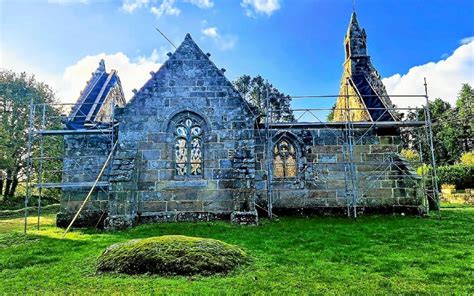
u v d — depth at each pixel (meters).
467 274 8.15
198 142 17.23
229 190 16.48
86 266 9.41
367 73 23.00
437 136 57.38
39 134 18.03
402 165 18.39
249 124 16.88
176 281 7.88
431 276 8.07
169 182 16.50
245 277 8.15
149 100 17.17
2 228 18.23
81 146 18.23
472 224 15.01
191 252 8.81
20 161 35.78
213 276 8.24
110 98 23.61
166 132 16.94
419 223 15.36
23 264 10.02
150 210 16.27
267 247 11.14
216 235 13.09
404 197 18.30
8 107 35.75
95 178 17.94
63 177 17.92
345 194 18.36
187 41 17.84
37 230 16.33
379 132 18.92
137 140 16.81
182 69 17.47
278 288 7.34
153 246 9.00
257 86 54.81
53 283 8.09
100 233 14.47
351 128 18.64
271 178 18.53
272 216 17.62
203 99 17.20
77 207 17.67
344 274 8.34
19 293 7.43
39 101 36.41
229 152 16.75
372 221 16.16
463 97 59.94
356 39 23.50
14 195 36.72
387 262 9.32
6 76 36.28
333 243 11.69
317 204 18.30
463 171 32.59
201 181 16.55
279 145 19.08
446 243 11.48
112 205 15.05
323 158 18.70
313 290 7.19
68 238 13.57
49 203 35.06
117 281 7.98
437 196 17.62
